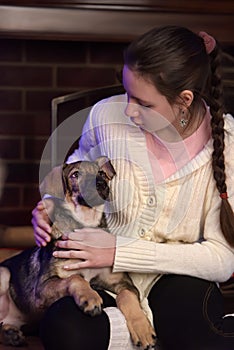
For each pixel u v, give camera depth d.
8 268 2.34
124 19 3.44
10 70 3.60
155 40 1.97
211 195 2.08
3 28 3.40
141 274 2.10
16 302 2.29
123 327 1.90
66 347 1.84
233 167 2.05
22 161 3.67
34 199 3.68
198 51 2.01
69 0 3.40
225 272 2.03
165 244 2.03
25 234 3.43
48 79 3.63
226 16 3.50
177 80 1.96
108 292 2.06
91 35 3.44
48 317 1.90
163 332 1.97
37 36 3.42
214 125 2.05
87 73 3.64
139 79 1.95
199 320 1.94
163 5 3.45
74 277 2.03
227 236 2.02
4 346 2.35
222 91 2.08
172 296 1.99
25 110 3.64
